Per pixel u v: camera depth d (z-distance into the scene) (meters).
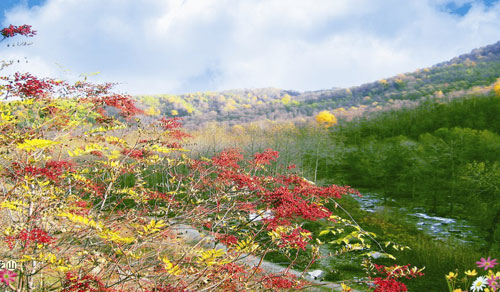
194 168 3.89
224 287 2.76
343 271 8.56
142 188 3.45
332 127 52.38
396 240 11.66
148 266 2.74
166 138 3.48
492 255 10.34
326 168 28.64
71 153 2.66
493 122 39.50
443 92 83.06
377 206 18.53
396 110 58.94
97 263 2.32
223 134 23.11
